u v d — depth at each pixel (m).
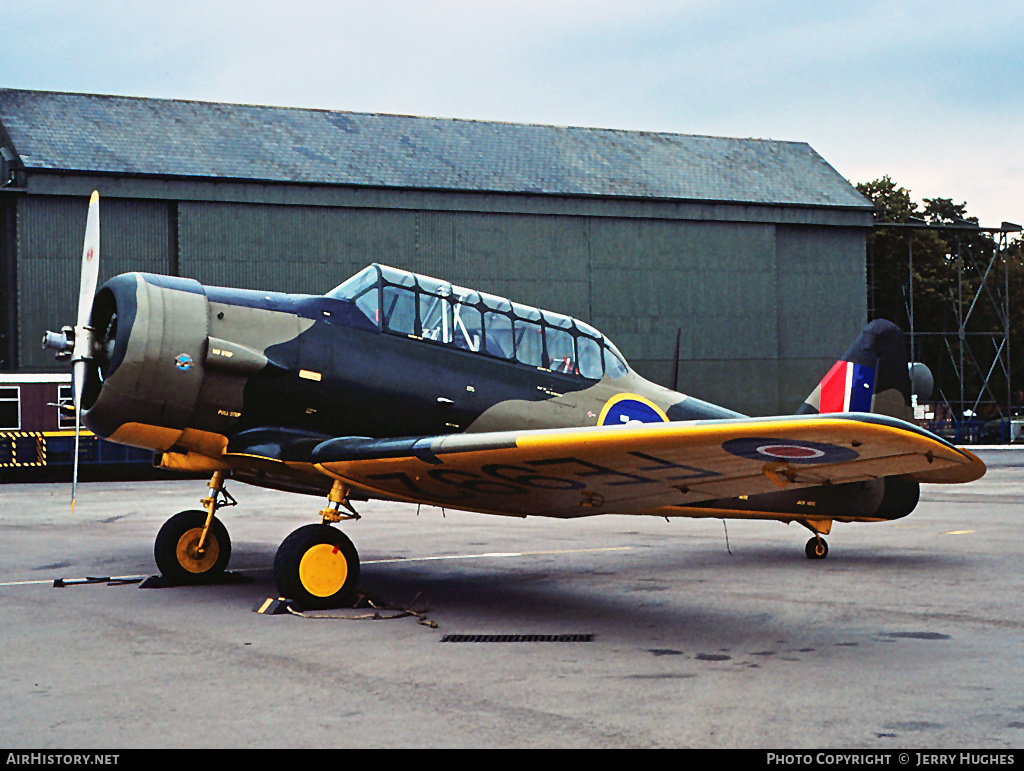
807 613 6.70
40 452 23.33
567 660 5.29
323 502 17.14
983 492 18.92
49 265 30.08
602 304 35.91
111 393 7.14
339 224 32.91
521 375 8.45
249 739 3.91
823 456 5.35
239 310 7.50
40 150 30.44
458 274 34.28
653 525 12.97
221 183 31.58
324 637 5.90
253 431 7.48
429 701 4.45
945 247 53.31
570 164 37.38
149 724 4.10
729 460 5.62
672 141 41.09
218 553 8.04
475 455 6.12
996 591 7.61
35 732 4.00
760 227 37.91
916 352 48.62
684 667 5.11
